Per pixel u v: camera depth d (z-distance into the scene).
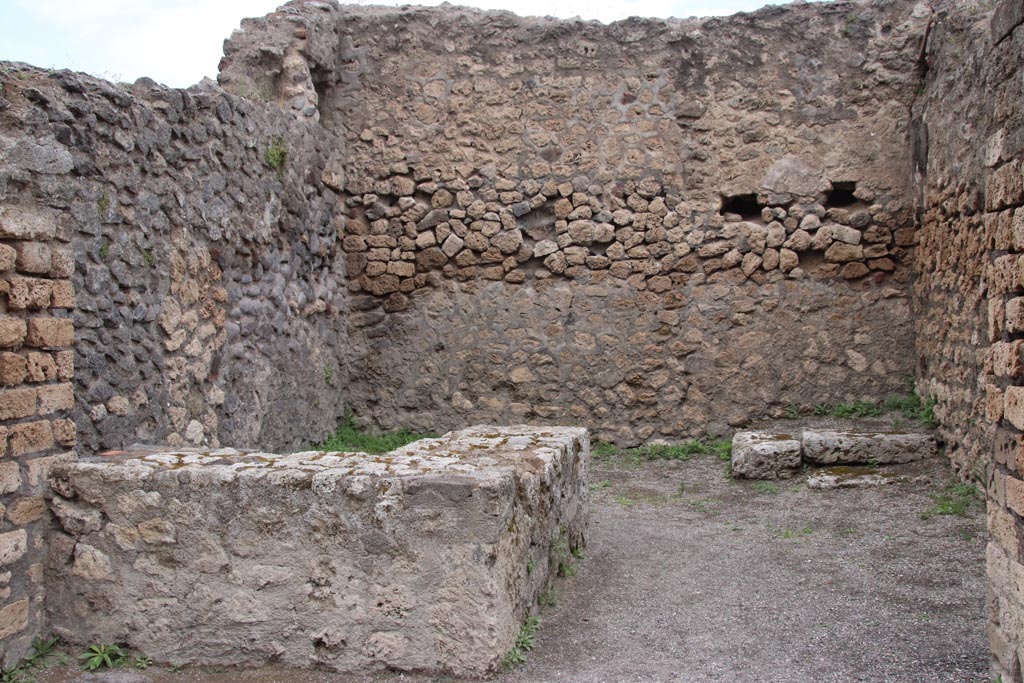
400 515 3.48
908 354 7.70
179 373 5.48
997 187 3.05
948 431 6.55
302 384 7.30
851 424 7.46
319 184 7.77
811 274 7.84
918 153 7.44
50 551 3.67
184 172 5.59
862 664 3.53
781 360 7.86
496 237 8.16
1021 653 2.84
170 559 3.62
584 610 4.21
